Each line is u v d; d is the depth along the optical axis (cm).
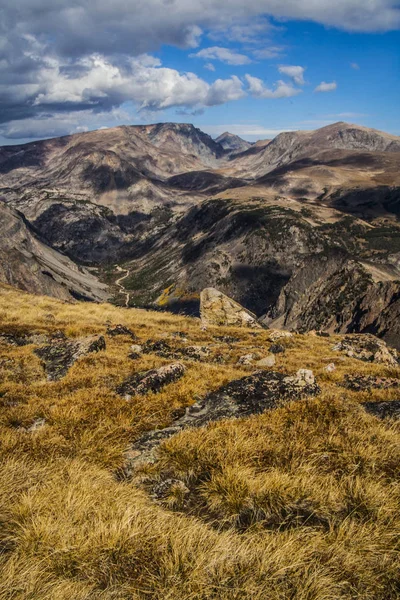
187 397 1025
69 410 890
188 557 407
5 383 1162
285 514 505
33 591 356
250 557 402
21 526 450
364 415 801
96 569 404
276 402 889
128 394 1073
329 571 394
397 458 622
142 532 445
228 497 525
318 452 645
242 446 651
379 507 495
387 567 403
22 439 722
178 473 620
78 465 625
